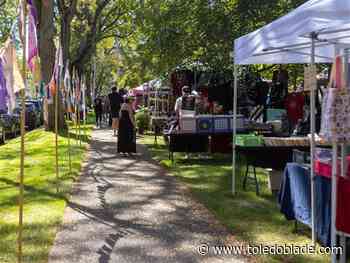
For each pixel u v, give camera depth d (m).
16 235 6.09
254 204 7.75
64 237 6.07
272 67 17.20
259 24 15.23
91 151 15.01
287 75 16.00
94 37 29.05
